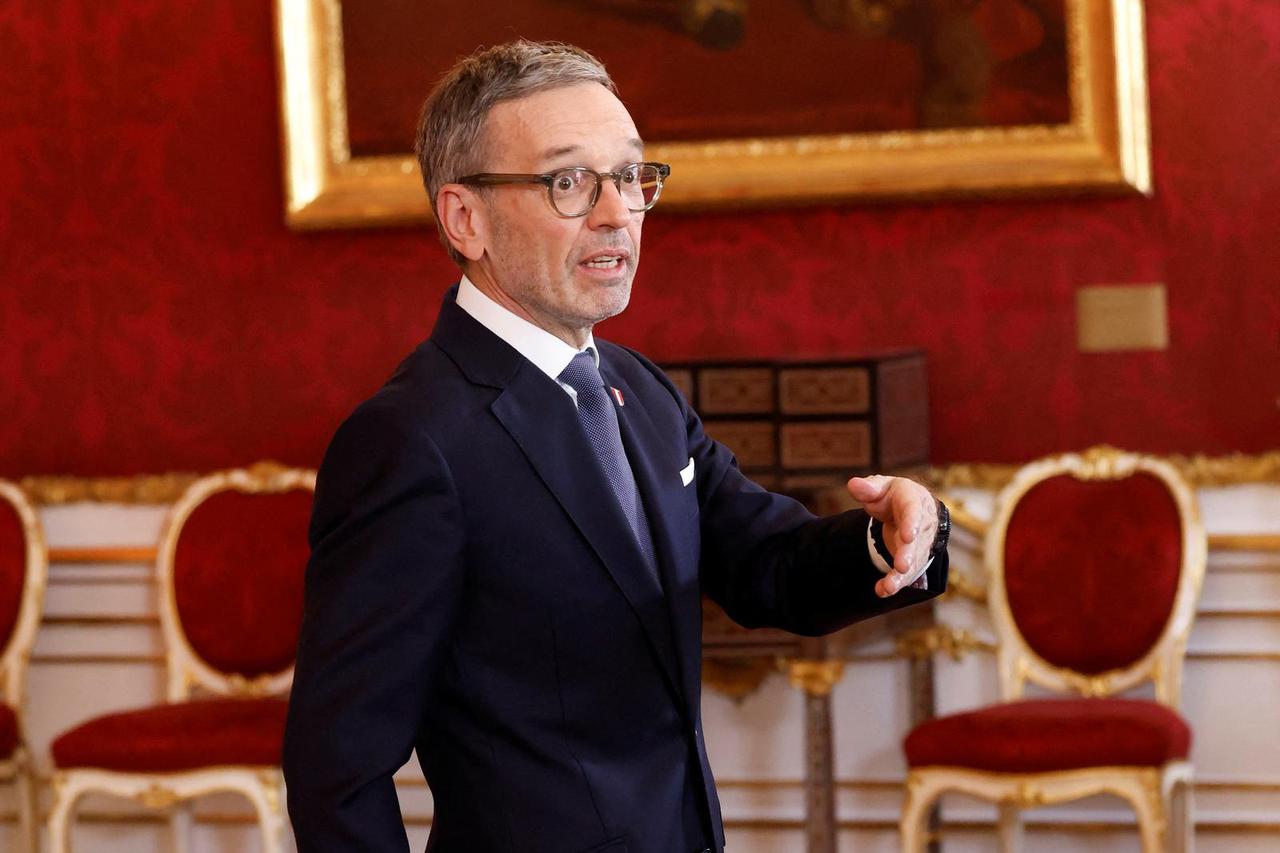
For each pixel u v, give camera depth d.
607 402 3.64
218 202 9.25
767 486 7.98
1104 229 8.56
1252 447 8.48
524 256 3.44
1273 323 8.42
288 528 8.56
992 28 8.48
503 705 3.38
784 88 8.66
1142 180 8.39
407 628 3.27
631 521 3.56
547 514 3.40
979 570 8.70
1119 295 8.53
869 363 8.02
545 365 3.54
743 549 3.86
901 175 8.54
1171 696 7.92
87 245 9.37
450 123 3.52
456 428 3.39
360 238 9.16
